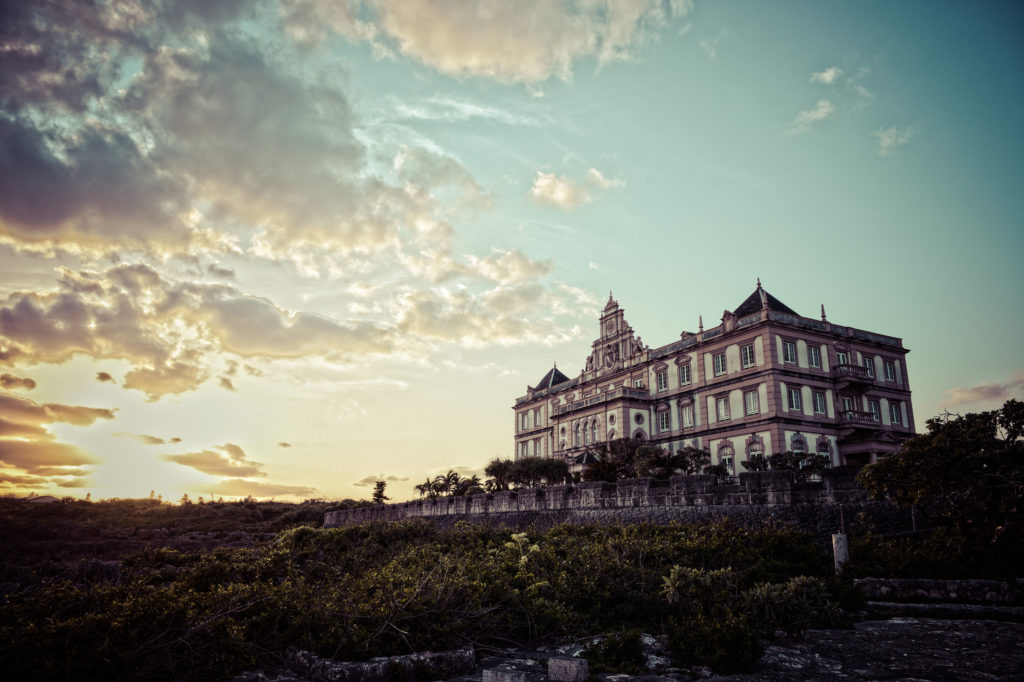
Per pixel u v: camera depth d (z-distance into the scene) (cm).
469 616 1312
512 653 1300
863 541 1972
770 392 4947
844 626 1445
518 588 1523
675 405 5900
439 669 1131
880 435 4947
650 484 2917
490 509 3722
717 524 2217
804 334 5228
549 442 7806
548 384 8319
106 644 1006
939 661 1141
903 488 1986
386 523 2764
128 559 2130
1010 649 1209
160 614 1114
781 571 1809
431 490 5941
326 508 6938
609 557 1744
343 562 2223
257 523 6569
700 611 1356
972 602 1594
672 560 1814
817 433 5038
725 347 5450
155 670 1066
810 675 1078
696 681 1068
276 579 1909
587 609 1552
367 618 1209
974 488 1872
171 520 6569
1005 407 1969
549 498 3362
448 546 2367
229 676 1069
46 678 942
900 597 1688
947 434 1962
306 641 1178
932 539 1941
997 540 1767
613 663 1166
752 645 1166
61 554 4438
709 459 5225
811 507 2447
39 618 1174
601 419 6331
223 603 1238
